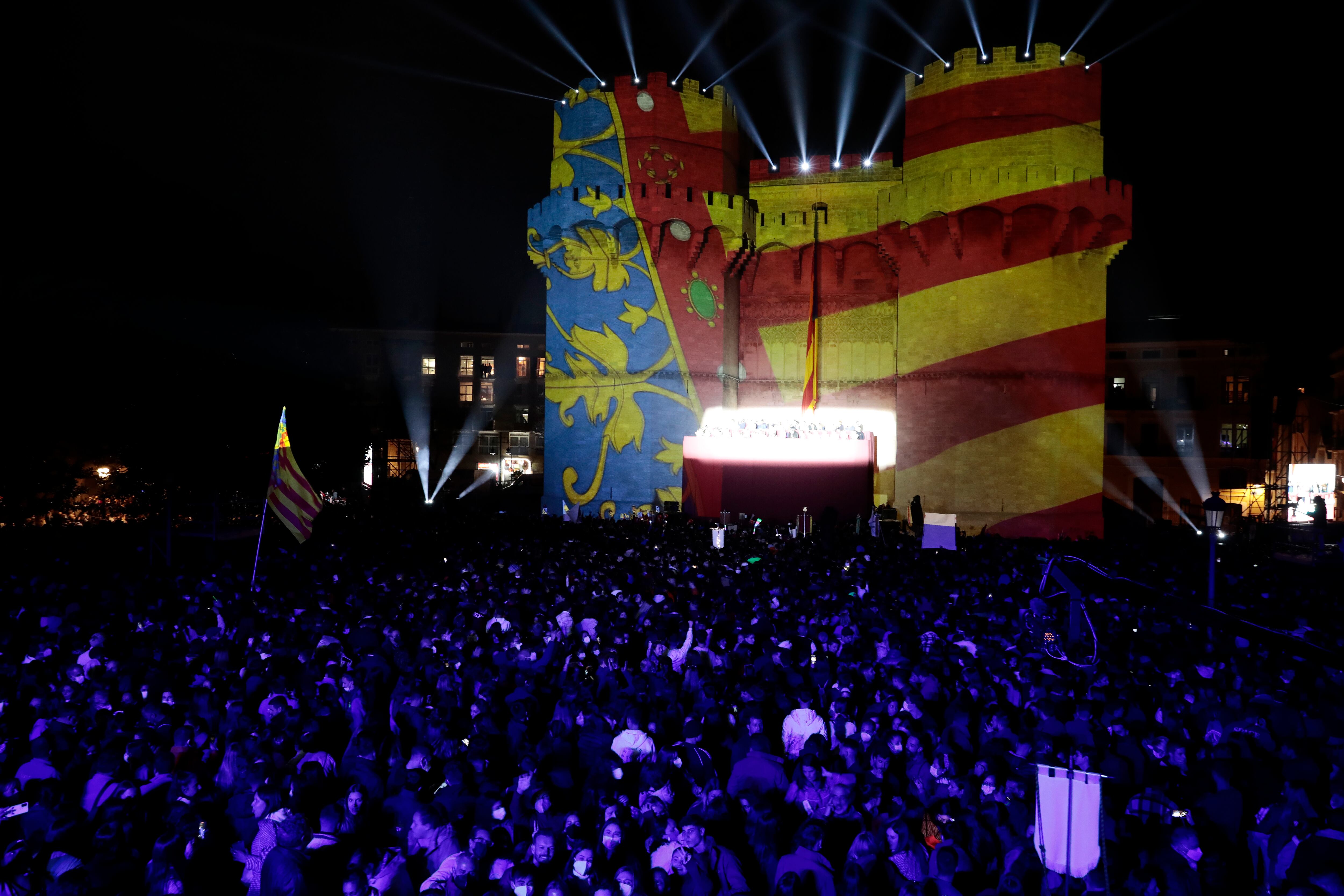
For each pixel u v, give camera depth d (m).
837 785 7.80
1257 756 9.09
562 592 17.41
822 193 50.41
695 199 46.69
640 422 46.91
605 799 7.78
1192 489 61.91
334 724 10.18
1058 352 43.66
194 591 18.36
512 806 8.00
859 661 12.27
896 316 50.06
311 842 7.11
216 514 29.81
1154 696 11.23
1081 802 6.91
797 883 6.57
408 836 7.60
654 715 9.93
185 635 14.62
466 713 10.77
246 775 7.98
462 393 85.69
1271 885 7.43
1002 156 43.22
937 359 45.00
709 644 13.51
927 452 45.12
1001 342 43.59
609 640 13.34
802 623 14.08
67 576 22.89
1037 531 43.12
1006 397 43.44
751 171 51.53
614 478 47.12
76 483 40.94
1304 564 33.66
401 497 71.75
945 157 44.59
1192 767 8.84
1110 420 63.56
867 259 50.47
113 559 28.45
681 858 7.04
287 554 25.11
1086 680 12.45
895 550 28.91
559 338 49.00
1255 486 59.19
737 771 8.91
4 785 8.17
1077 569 14.95
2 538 33.12
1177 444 62.53
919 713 10.20
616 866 6.73
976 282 44.09
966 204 43.12
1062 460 43.56
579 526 37.06
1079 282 44.62
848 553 29.28
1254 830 8.14
